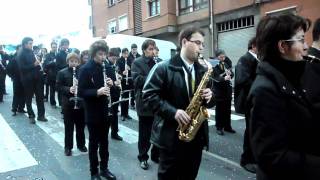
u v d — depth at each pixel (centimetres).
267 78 186
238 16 1750
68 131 666
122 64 1005
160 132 336
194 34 336
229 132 837
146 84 344
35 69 910
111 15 2889
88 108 497
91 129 500
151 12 2355
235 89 525
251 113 187
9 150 695
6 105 1201
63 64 1037
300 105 180
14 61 1008
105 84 504
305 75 193
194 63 348
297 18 192
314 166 174
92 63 502
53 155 667
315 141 181
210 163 610
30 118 914
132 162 623
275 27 190
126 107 978
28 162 626
